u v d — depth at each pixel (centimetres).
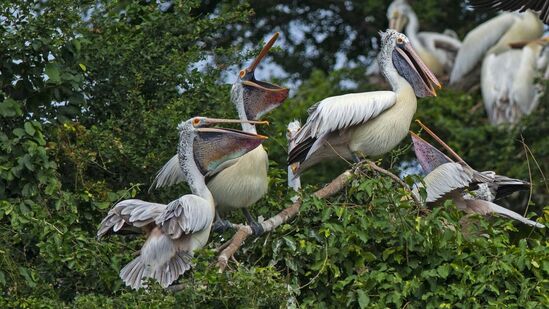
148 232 1273
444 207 1280
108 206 1354
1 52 1395
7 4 1392
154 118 1466
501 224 1316
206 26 1589
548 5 1536
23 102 1416
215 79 1568
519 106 2598
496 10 1551
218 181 1338
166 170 1363
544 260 1241
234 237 1262
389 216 1265
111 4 1535
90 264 1247
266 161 1354
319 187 1477
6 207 1268
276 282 1198
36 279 1246
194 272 1195
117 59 1496
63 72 1416
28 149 1315
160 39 1552
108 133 1416
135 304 1174
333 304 1257
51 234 1259
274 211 1348
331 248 1249
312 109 1391
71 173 1414
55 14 1409
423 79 1427
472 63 2716
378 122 1398
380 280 1230
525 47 2645
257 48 1655
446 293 1234
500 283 1242
